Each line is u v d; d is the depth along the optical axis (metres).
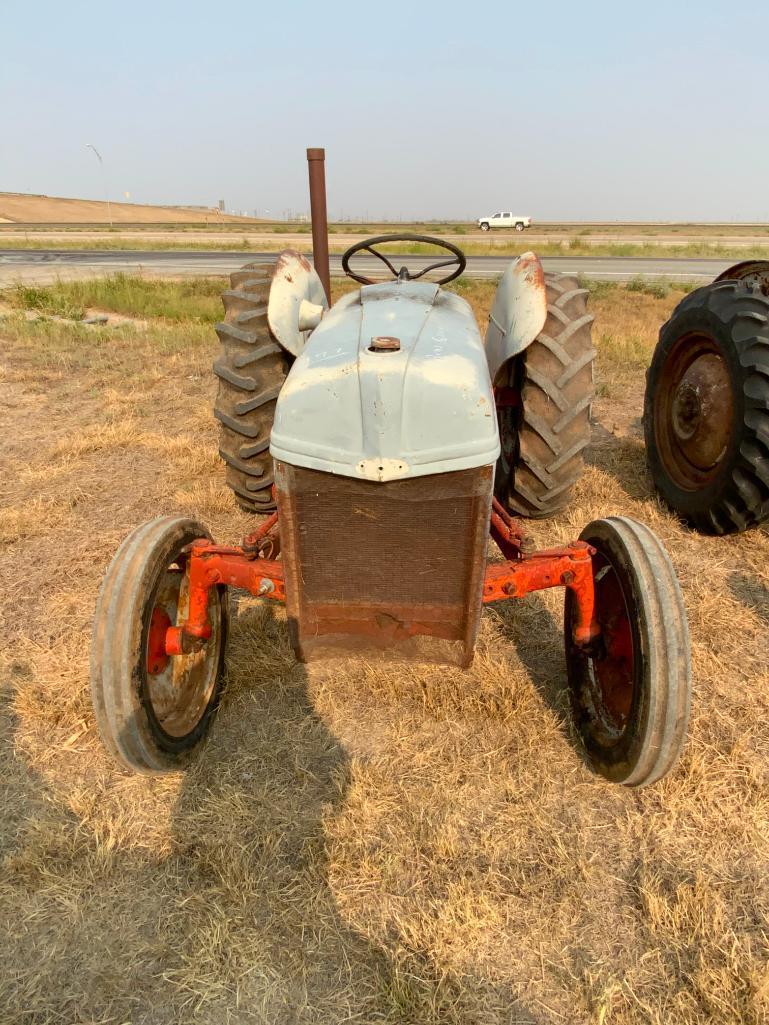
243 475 4.07
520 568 2.59
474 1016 1.87
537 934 2.08
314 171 4.70
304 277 3.83
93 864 2.29
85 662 3.27
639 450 5.95
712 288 4.34
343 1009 1.88
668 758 2.30
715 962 2.00
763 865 2.31
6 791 2.59
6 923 2.11
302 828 2.43
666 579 2.35
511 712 2.90
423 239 3.70
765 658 3.32
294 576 2.37
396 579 2.39
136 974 1.98
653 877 2.24
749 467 3.87
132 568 2.38
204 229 63.53
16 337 10.70
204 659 2.92
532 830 2.43
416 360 2.12
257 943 2.04
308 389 2.14
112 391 7.65
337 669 3.20
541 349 3.46
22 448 6.07
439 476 2.15
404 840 2.38
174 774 2.66
